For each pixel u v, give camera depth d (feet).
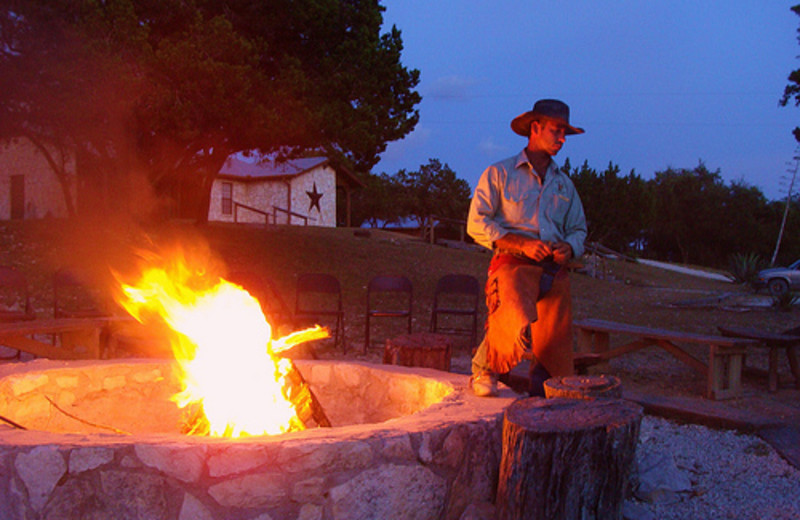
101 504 7.55
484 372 11.00
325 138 50.08
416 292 42.65
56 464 7.53
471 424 8.94
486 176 11.02
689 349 27.12
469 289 26.53
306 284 26.08
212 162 57.77
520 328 9.77
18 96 42.63
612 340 29.43
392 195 147.23
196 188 82.69
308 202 96.63
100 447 7.57
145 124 44.73
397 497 8.18
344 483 7.86
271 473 7.63
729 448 14.05
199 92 42.60
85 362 13.32
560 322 10.92
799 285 54.54
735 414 15.80
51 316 30.63
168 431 13.33
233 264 45.98
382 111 53.78
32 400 11.88
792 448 13.62
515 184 10.86
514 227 10.80
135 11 44.83
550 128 10.72
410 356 15.06
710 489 11.73
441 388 11.82
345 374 13.71
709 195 149.38
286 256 50.52
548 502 7.53
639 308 41.96
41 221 55.83
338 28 50.85
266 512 7.64
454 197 150.20
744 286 65.31
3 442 7.73
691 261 155.94
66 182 54.85
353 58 50.14
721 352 17.72
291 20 47.98
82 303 33.83
